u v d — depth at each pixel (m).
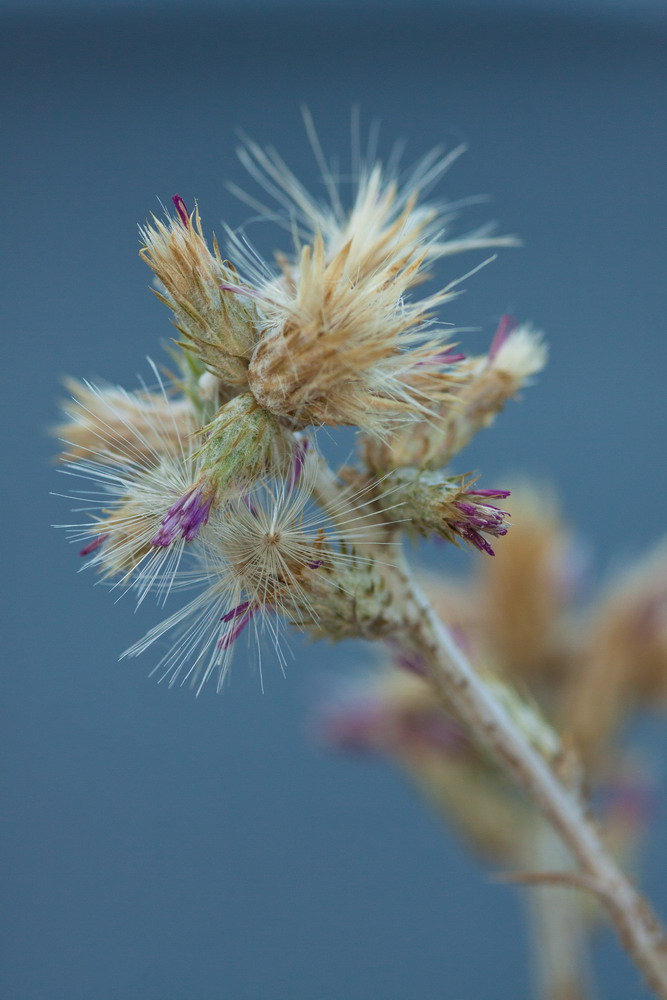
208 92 1.82
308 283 0.35
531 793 0.38
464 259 1.31
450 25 2.01
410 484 0.36
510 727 0.38
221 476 0.35
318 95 1.81
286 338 0.35
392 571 0.37
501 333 0.37
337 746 0.49
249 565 0.36
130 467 0.36
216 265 0.35
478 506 0.36
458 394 0.37
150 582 0.36
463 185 1.66
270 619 0.36
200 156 1.67
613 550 1.26
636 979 0.99
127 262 1.58
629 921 0.37
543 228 1.62
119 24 1.96
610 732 0.46
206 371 0.37
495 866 0.47
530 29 2.01
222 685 0.36
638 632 0.46
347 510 0.36
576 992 0.46
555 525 0.49
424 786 0.47
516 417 1.41
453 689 0.37
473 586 0.48
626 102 1.87
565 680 0.47
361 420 0.35
